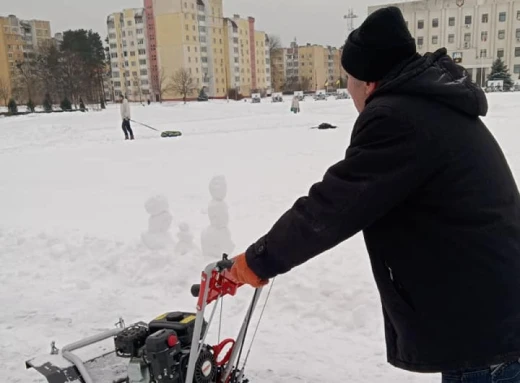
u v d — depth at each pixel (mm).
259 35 110438
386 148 1634
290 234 1749
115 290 4793
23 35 102312
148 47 92188
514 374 1683
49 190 10133
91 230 6789
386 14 1762
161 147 17125
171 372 2297
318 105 42875
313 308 4098
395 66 1796
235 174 10859
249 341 3709
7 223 7449
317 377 3227
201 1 91375
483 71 75312
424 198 1673
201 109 43156
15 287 4961
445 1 75562
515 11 73125
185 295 4621
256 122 27750
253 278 1896
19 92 76438
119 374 2650
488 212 1645
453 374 1742
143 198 8945
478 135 1710
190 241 5508
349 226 1681
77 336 3996
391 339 1922
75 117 34625
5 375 3484
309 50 125562
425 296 1707
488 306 1636
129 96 96375
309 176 10195
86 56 78188
